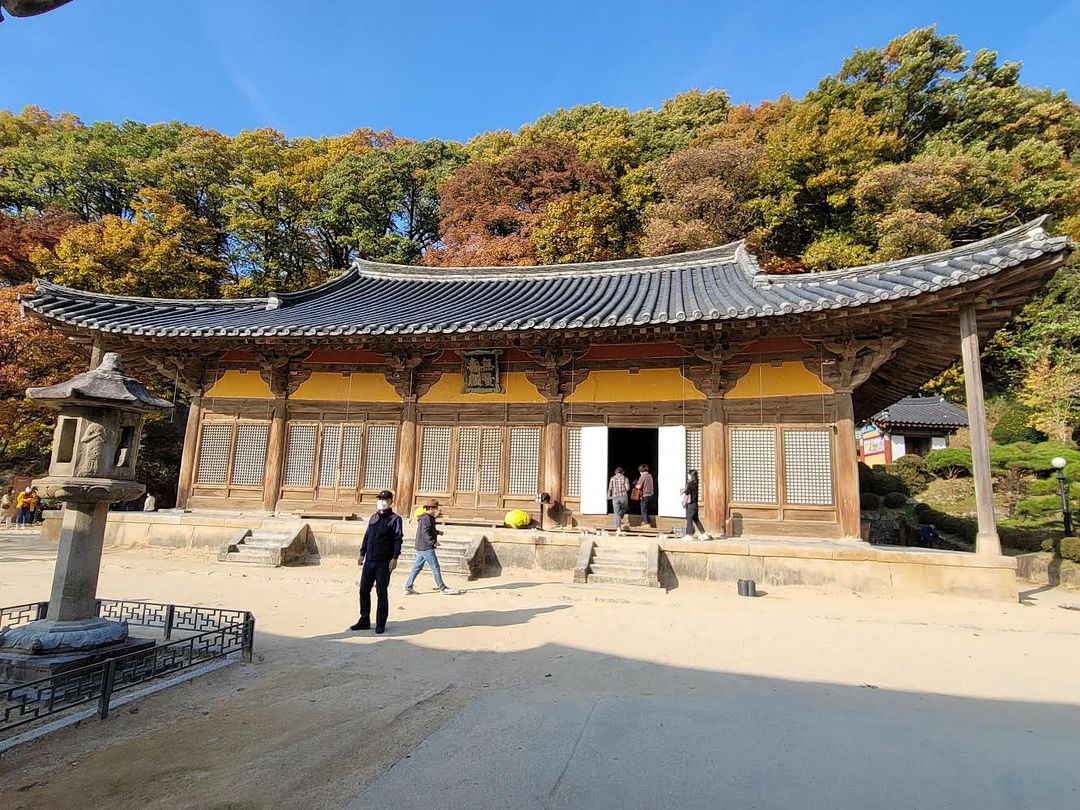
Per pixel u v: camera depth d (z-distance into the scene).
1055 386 27.86
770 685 5.85
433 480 15.97
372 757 4.11
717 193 33.25
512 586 11.76
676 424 14.72
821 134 36.44
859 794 3.55
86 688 4.96
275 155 43.56
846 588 11.53
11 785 3.68
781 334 13.53
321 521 15.10
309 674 6.10
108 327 14.68
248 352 17.36
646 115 47.94
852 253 29.61
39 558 14.27
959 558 10.94
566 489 15.20
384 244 42.47
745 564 12.16
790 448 13.71
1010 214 32.53
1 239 31.53
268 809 3.39
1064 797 3.53
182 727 4.65
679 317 12.50
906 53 39.28
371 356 16.88
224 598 10.13
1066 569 12.78
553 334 13.65
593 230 35.06
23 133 45.75
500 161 40.56
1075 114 42.03
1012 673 6.36
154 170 39.72
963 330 11.40
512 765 3.95
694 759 4.05
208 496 16.77
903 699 5.46
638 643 7.53
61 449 6.32
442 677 6.04
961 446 31.78
